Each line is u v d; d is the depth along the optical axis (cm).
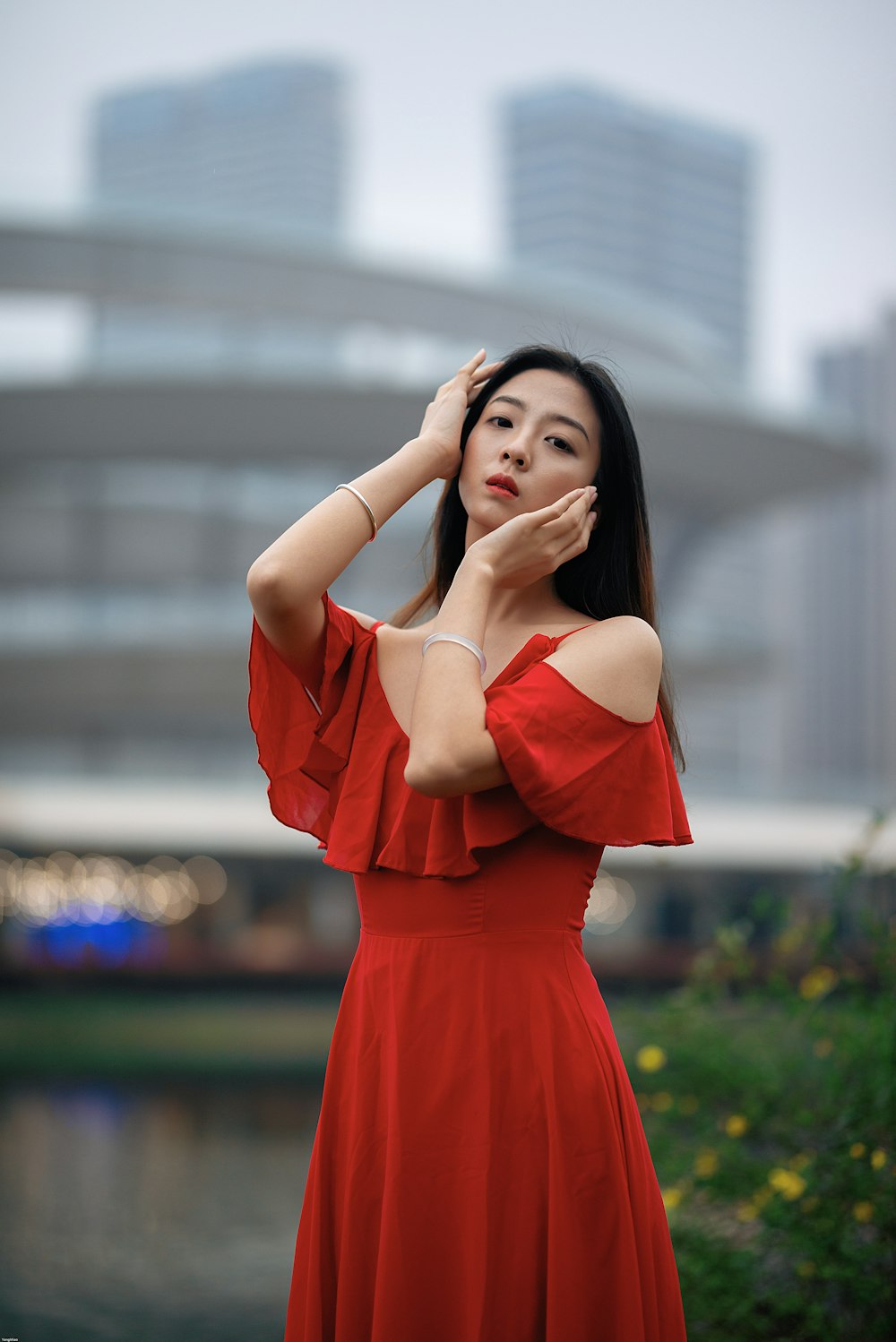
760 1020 420
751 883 3484
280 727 159
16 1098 1192
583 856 154
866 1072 352
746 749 10588
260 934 3300
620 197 10900
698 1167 371
